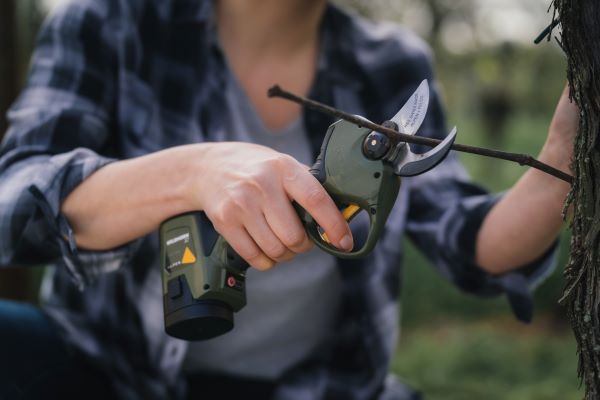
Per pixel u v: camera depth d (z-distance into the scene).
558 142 1.16
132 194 1.16
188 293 1.11
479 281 1.51
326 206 0.99
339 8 1.67
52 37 1.49
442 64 8.61
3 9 2.45
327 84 1.57
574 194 0.91
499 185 9.59
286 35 1.55
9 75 2.47
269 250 1.02
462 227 1.47
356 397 1.54
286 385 1.54
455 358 4.48
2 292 2.42
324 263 1.51
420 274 6.19
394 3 6.63
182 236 1.13
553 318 5.26
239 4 1.54
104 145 1.49
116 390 1.51
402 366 4.43
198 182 1.09
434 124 1.67
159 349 1.46
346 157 1.01
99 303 1.49
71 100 1.43
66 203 1.22
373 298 1.52
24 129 1.37
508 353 4.57
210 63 1.52
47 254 1.31
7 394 1.38
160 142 1.47
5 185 1.26
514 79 9.07
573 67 0.88
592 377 0.90
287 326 1.55
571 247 0.93
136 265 1.44
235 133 1.53
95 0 1.51
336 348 1.59
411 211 1.63
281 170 1.01
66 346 1.50
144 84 1.48
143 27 1.50
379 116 1.60
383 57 1.64
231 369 1.56
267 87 1.56
